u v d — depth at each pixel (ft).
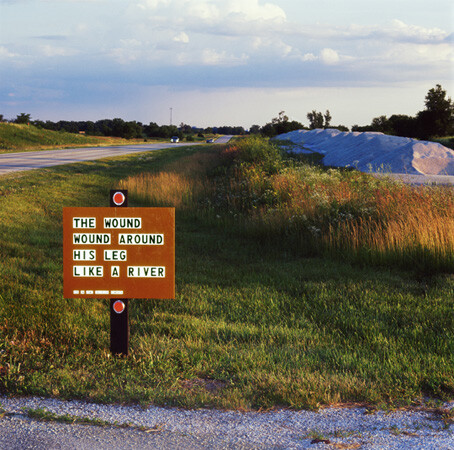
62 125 444.96
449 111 187.83
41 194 60.34
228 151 113.19
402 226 34.88
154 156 134.51
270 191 54.39
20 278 26.43
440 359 17.03
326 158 110.01
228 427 12.05
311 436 11.57
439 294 26.22
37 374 14.74
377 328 20.65
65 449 10.82
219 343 18.47
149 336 19.07
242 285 28.09
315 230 38.91
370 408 13.20
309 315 22.90
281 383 14.55
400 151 91.71
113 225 15.70
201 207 59.26
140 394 13.70
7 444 11.00
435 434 11.64
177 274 30.42
